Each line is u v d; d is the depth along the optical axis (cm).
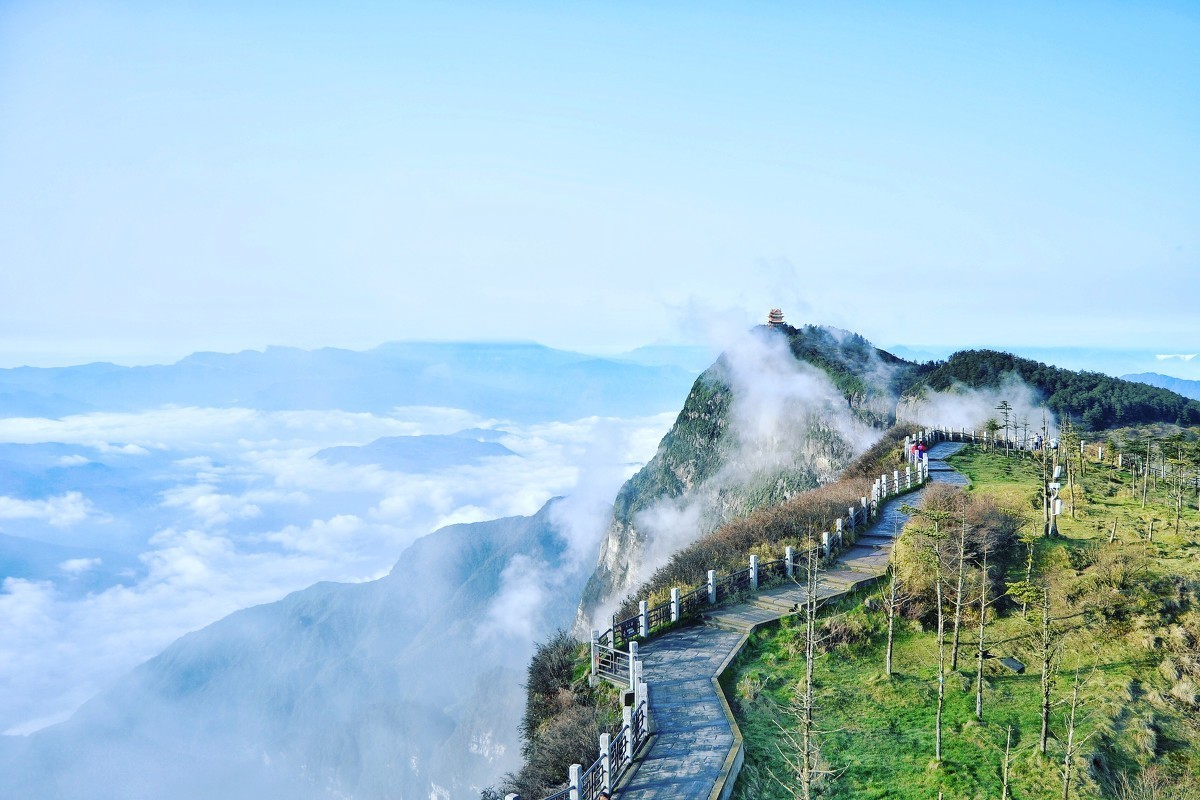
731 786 1634
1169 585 2328
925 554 2512
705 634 2425
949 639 2338
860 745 1839
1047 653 1802
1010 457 4916
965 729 1884
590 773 1612
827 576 2802
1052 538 2792
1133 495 3553
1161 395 7025
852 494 3741
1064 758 1731
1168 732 1839
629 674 2092
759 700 2003
